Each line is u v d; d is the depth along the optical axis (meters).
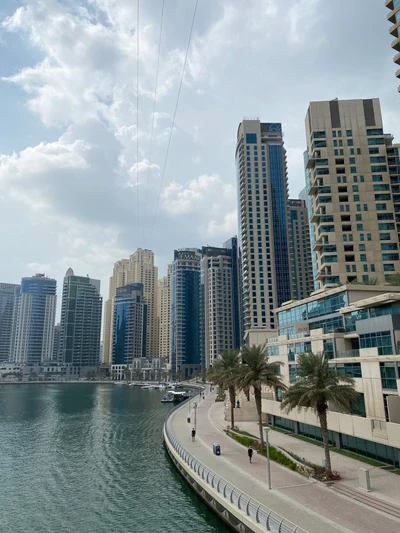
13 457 62.00
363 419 43.69
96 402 155.62
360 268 100.44
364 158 108.06
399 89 78.06
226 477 39.00
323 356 43.78
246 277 192.00
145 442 72.75
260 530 27.03
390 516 28.50
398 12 78.56
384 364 44.22
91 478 49.94
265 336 100.69
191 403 112.12
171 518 36.59
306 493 33.78
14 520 37.25
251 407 76.88
